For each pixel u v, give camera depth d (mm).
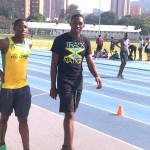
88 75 17047
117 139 6219
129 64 24391
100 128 6953
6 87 4730
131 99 10938
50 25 105750
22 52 4703
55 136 6117
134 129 7027
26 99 4797
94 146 5703
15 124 6754
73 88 4871
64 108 4879
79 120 7562
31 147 5512
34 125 6805
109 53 35438
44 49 40594
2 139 5113
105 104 9773
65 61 4824
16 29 4664
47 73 17844
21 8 140125
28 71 18547
